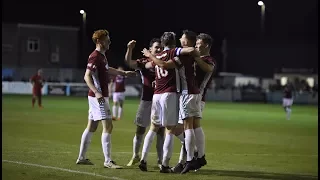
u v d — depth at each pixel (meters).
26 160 11.20
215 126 23.16
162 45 10.26
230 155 13.43
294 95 52.59
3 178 9.22
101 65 10.46
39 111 29.95
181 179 9.44
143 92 10.94
